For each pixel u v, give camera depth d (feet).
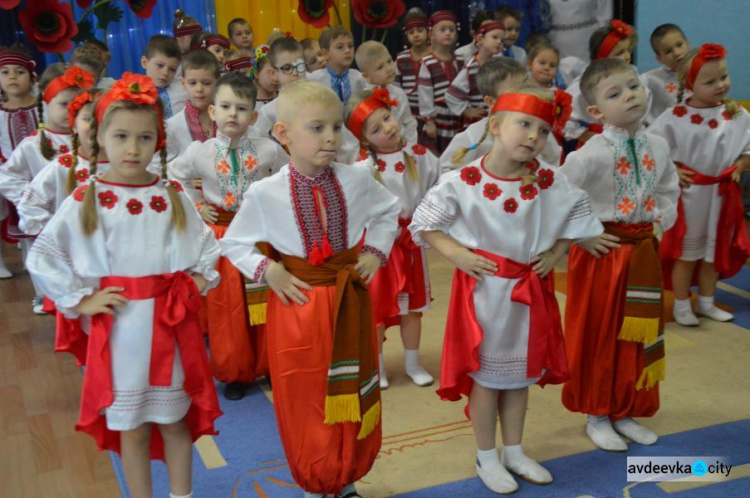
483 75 11.10
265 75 15.12
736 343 11.41
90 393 6.63
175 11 19.93
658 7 19.49
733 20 19.12
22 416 10.03
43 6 13.75
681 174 11.69
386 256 7.31
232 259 7.04
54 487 8.29
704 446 8.42
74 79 9.49
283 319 7.00
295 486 7.95
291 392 7.03
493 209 7.18
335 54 15.83
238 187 10.11
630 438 8.64
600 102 8.20
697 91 11.57
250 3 21.67
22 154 11.97
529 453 8.45
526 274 7.30
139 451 6.85
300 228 6.84
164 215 6.72
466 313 7.43
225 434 9.21
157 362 6.63
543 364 7.51
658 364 8.38
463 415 9.54
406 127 14.69
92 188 6.50
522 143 6.89
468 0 21.57
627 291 8.18
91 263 6.52
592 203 8.36
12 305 14.69
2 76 14.39
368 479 8.05
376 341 7.29
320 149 6.65
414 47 18.75
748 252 11.93
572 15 20.01
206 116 11.77
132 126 6.36
